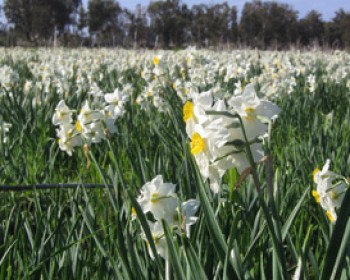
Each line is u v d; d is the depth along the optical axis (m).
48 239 0.88
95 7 19.38
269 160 0.57
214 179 0.58
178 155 1.33
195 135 0.57
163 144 1.40
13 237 0.96
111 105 1.25
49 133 1.87
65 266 0.85
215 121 0.56
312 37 19.77
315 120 1.80
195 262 0.63
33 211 1.36
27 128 1.84
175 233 0.70
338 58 4.67
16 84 2.31
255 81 2.71
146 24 18.72
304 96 2.55
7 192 1.38
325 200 0.72
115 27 19.34
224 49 9.08
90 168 1.53
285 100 2.38
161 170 1.10
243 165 0.57
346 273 0.68
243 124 0.57
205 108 0.58
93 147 1.76
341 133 1.75
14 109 1.91
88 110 1.05
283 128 1.93
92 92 1.87
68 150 1.14
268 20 18.58
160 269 0.70
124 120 1.77
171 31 19.05
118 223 0.74
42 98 2.12
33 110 2.00
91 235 0.83
